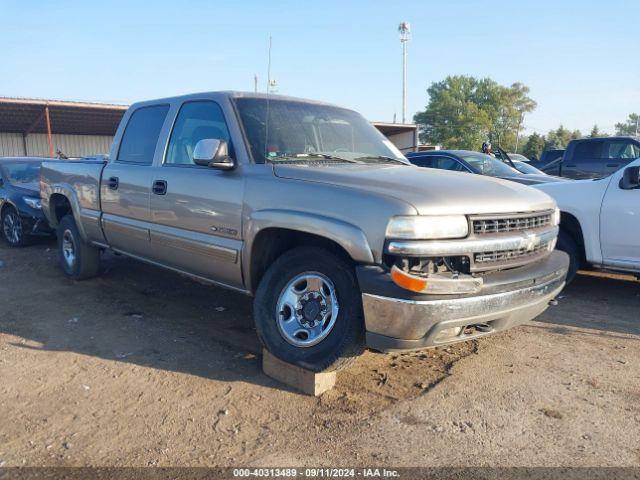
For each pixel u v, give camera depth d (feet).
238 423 11.39
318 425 11.32
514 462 10.09
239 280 13.88
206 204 14.34
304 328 12.50
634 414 11.85
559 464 10.03
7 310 18.29
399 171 13.38
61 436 10.90
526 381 13.37
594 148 41.34
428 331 10.84
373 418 11.59
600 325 17.49
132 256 18.30
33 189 29.73
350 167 13.71
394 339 10.98
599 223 20.07
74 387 12.91
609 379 13.53
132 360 14.39
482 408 12.04
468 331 11.78
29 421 11.43
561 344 15.79
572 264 21.01
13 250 28.78
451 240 11.12
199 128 15.48
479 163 31.42
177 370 13.80
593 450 10.48
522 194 13.11
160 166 16.37
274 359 13.25
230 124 14.48
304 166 13.39
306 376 12.56
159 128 17.01
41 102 75.61
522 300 11.93
